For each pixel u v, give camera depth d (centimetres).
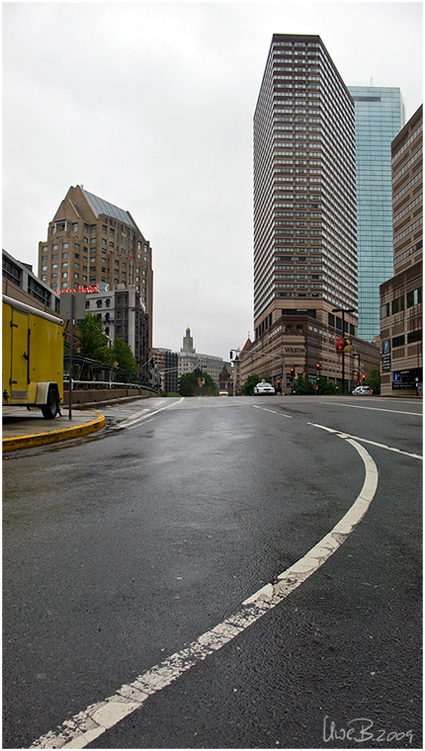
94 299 10719
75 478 519
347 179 14000
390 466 569
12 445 727
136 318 10669
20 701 161
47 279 11969
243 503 409
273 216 11806
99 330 5816
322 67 12181
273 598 233
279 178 11731
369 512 379
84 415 1252
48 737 145
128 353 8450
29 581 253
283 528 341
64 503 412
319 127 11856
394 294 5047
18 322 930
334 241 12612
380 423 1093
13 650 190
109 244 12438
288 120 11825
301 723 152
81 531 336
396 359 5003
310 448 723
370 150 18088
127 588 245
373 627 208
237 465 588
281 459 627
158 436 912
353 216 14425
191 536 325
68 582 252
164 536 325
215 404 2166
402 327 4859
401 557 286
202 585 248
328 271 12056
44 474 542
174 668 178
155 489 464
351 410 1556
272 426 1073
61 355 1167
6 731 147
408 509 387
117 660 183
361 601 231
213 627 207
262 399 2752
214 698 162
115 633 202
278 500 418
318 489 458
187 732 147
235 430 1003
